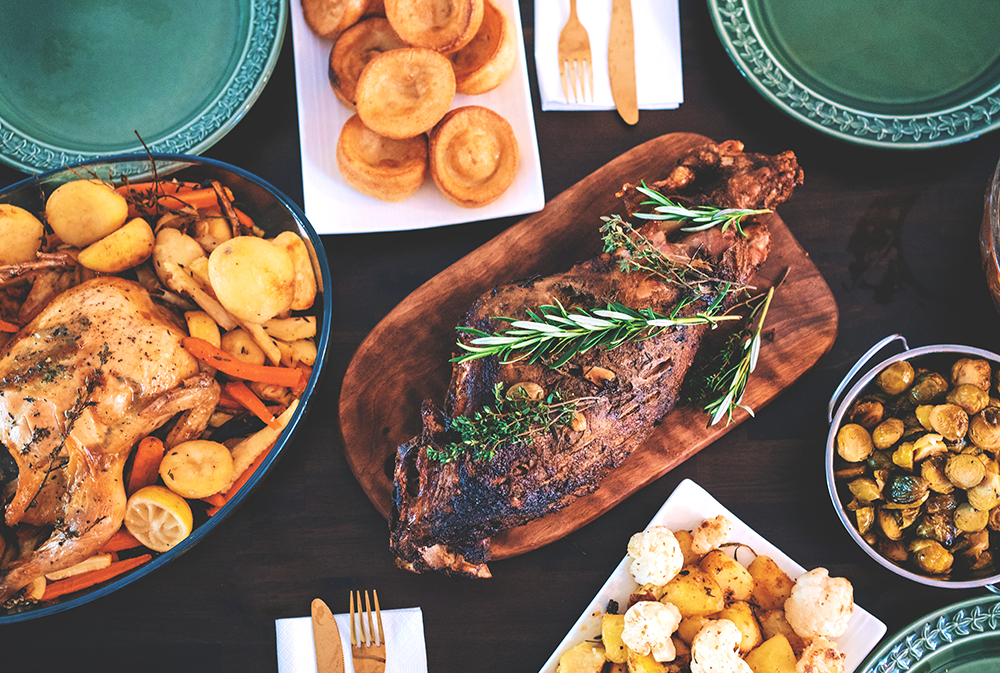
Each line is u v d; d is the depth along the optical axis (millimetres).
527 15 1079
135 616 1030
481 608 1033
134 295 966
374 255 1068
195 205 1014
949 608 999
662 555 965
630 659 966
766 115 1076
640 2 1066
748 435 1045
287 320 1009
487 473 909
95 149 1058
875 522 979
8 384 925
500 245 1051
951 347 970
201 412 975
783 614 988
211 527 960
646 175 1056
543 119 1076
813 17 1061
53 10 1068
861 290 1058
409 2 1001
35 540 960
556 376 918
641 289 929
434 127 1013
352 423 1032
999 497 947
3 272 945
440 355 1041
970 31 1055
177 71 1067
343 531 1038
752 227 964
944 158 1063
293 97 1084
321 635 1019
